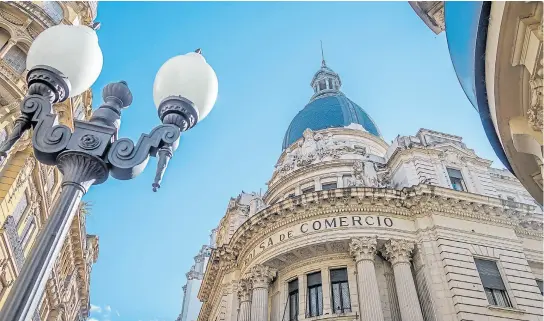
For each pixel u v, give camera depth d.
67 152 6.57
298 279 30.56
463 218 31.05
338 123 47.16
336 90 57.91
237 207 42.31
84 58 7.30
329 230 29.89
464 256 28.83
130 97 7.90
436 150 35.62
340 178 35.97
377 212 30.78
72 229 47.16
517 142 10.04
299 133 48.59
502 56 8.62
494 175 38.06
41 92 6.98
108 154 6.78
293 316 29.52
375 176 35.25
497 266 29.52
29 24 30.80
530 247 32.28
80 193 6.48
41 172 32.31
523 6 7.85
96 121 7.17
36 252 5.70
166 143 7.13
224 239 42.19
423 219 30.59
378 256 30.19
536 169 10.82
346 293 28.94
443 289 27.41
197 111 7.62
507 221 31.94
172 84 7.57
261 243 32.44
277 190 39.00
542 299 28.41
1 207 27.64
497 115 9.71
